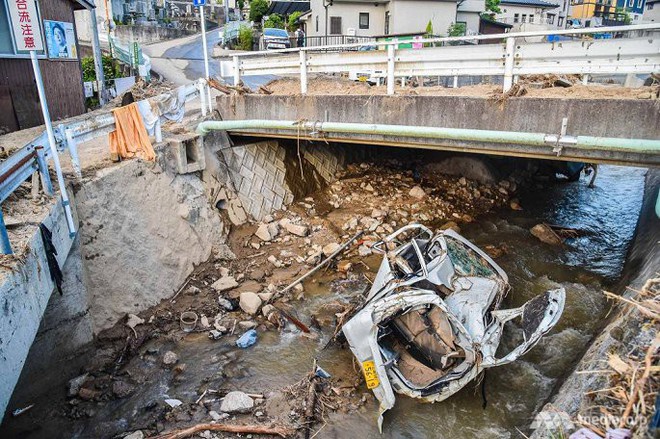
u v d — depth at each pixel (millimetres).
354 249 10047
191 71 22281
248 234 10164
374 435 5676
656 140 6320
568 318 7789
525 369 6660
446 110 8008
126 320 7441
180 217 8883
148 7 39125
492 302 7027
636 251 9055
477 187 13555
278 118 10117
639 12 42156
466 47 7723
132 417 5812
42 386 6164
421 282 6941
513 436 5562
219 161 10344
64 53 14039
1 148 7883
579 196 14172
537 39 22656
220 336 7355
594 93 7270
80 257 6828
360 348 5949
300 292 8539
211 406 5980
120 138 8188
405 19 24281
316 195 12273
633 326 5008
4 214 5297
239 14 47438
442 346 6629
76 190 6957
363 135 9125
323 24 25531
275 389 6309
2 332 3674
